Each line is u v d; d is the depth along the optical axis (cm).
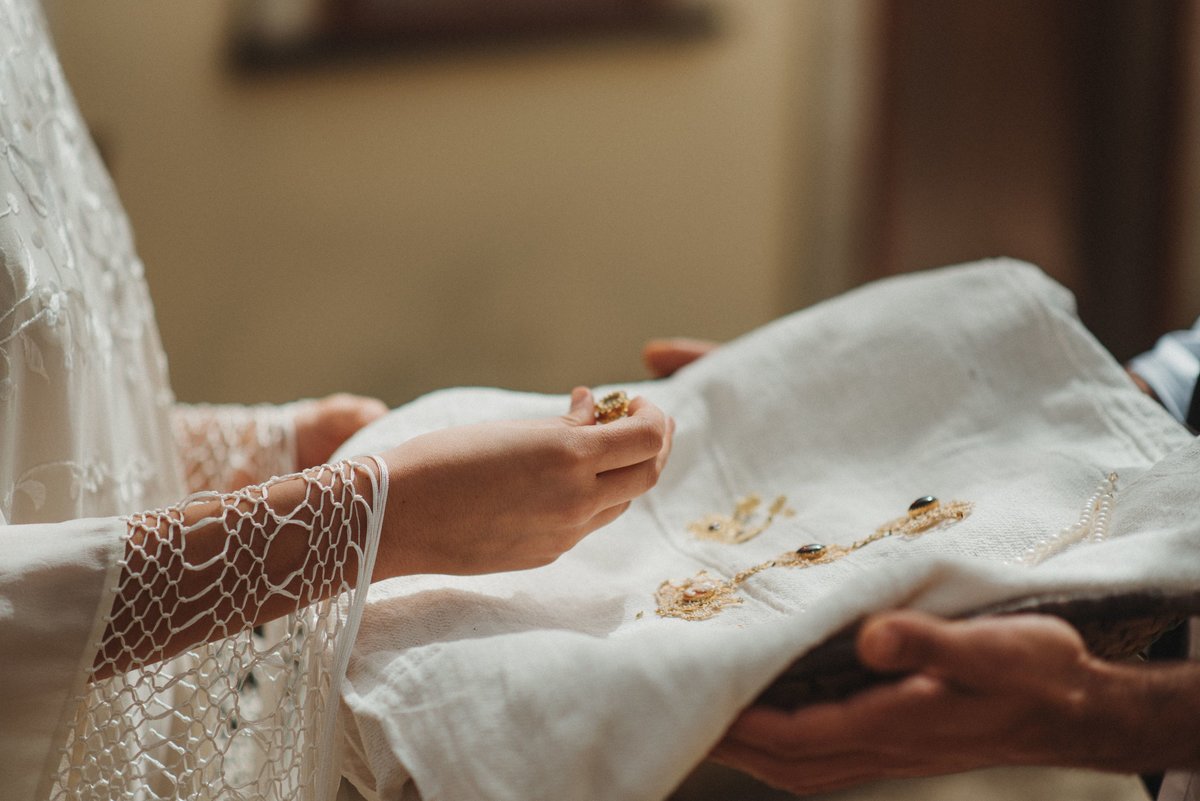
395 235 298
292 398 301
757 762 75
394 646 81
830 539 91
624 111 296
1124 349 308
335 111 289
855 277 304
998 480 92
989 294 102
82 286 91
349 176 294
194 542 78
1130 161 297
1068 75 295
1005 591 72
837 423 100
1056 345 98
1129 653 80
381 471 80
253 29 281
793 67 293
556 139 297
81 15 274
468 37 288
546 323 306
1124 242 303
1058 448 93
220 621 79
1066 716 71
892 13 287
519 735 73
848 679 72
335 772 80
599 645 75
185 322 295
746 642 72
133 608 77
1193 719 72
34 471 85
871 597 71
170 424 105
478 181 298
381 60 287
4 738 75
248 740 95
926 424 98
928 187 300
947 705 70
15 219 85
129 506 95
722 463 100
